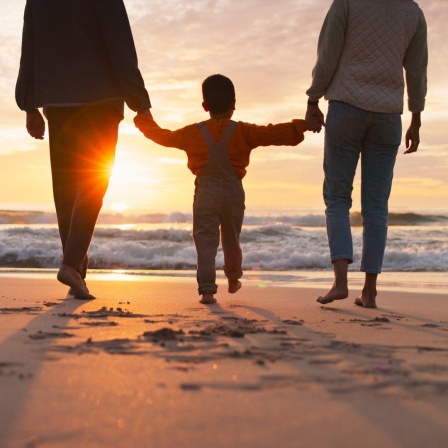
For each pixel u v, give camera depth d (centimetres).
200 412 132
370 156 398
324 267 1113
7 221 2673
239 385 154
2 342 213
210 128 385
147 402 139
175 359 186
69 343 211
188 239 1442
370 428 121
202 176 389
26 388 151
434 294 503
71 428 121
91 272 923
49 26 385
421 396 145
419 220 2766
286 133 379
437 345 223
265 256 1141
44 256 1178
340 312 346
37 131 423
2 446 111
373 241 390
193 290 504
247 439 115
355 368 175
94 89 381
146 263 1172
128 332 237
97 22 380
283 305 385
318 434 118
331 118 390
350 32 383
